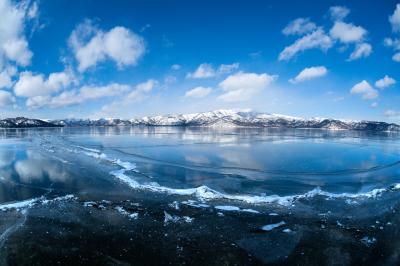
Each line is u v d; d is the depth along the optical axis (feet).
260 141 257.75
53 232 54.65
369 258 46.83
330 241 52.34
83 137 307.37
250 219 61.82
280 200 74.54
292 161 140.97
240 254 47.85
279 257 47.11
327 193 82.07
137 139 279.28
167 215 63.10
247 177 104.88
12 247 49.01
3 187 86.48
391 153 177.27
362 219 62.54
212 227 57.57
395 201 74.43
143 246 49.85
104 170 111.04
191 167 123.13
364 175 111.55
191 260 45.85
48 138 285.02
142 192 81.20
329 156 159.84
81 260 45.37
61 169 112.68
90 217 61.93
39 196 77.61
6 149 179.73
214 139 281.95
